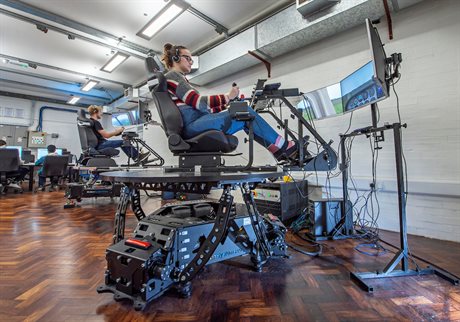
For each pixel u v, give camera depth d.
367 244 2.09
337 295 1.23
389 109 2.61
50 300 1.14
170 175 1.16
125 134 3.47
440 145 2.29
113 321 1.00
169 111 1.45
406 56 2.51
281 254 1.75
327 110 2.86
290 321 1.02
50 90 7.29
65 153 7.06
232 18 3.58
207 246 1.24
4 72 5.90
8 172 5.11
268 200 2.76
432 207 2.30
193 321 1.01
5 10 3.38
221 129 1.46
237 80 4.35
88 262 1.58
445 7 2.30
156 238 1.28
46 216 2.96
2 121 7.34
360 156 2.84
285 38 3.15
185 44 4.36
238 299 1.19
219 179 1.13
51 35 4.10
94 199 4.50
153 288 1.11
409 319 1.03
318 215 2.32
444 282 1.37
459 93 2.21
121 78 6.13
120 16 3.54
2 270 1.45
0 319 0.99
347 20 2.76
